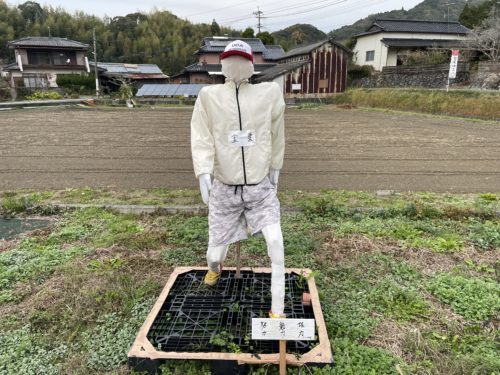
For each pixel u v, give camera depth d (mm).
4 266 4062
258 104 2797
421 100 20781
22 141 12195
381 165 8984
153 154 10281
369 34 31250
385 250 4453
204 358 2607
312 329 2383
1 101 28172
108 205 5867
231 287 3549
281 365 2482
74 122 17016
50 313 3303
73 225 5164
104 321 3221
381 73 27719
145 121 17578
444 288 3600
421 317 3264
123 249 4477
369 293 3588
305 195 6492
